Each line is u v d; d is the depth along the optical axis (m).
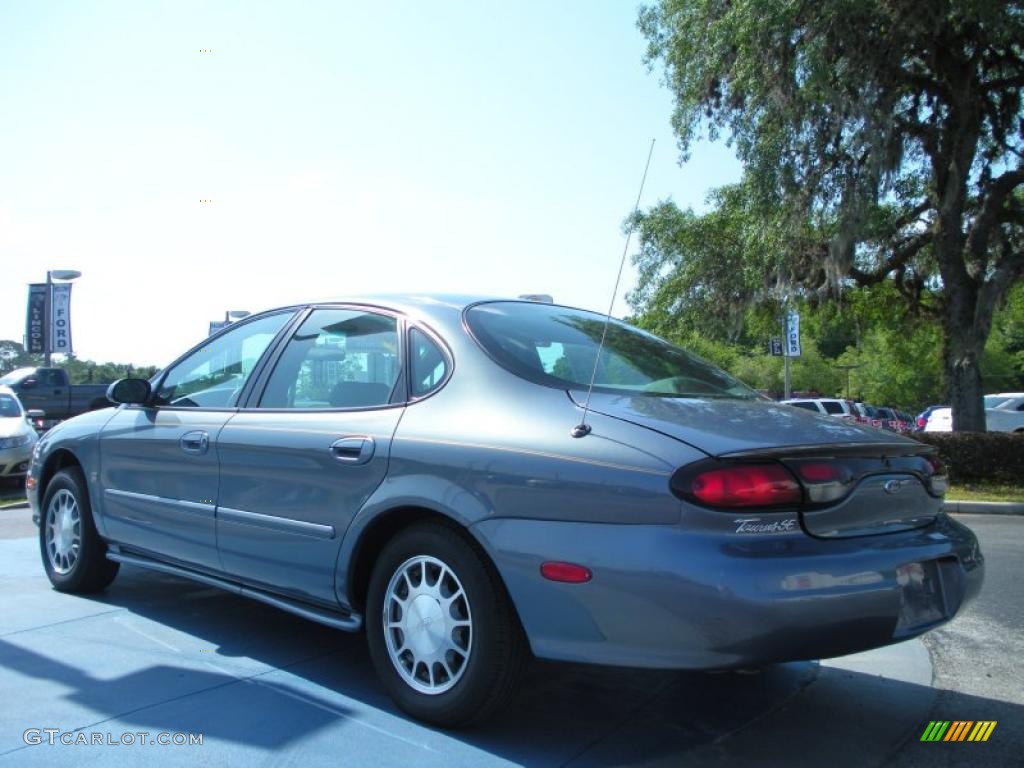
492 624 3.10
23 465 11.95
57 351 20.62
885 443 3.16
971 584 3.32
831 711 3.63
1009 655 4.53
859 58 13.72
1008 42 14.10
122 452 4.80
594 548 2.84
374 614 3.49
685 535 2.74
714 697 3.75
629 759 3.09
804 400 27.59
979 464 13.88
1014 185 15.77
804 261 17.16
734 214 18.25
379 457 3.46
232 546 4.08
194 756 3.03
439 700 3.23
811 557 2.79
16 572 5.92
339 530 3.57
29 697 3.57
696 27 15.81
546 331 3.87
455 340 3.62
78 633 4.46
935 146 15.75
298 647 4.27
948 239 15.59
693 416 3.14
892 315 22.17
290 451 3.82
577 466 2.94
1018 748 3.29
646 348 4.10
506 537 3.02
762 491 2.75
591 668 4.09
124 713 3.41
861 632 2.86
